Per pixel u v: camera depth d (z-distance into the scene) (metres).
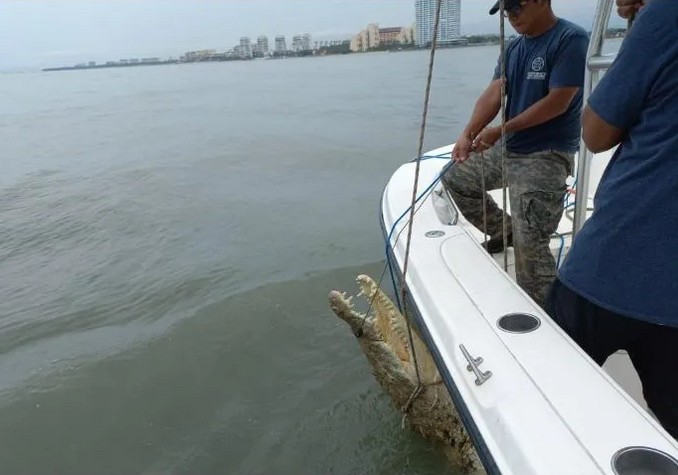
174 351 4.68
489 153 3.13
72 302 5.70
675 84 1.49
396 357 3.10
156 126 19.34
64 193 9.98
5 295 5.97
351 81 35.69
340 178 9.84
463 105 18.33
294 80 43.44
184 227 7.62
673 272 1.59
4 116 27.41
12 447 3.78
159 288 5.81
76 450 3.72
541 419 1.58
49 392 4.28
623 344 1.78
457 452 3.11
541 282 2.77
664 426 1.78
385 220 3.44
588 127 1.70
